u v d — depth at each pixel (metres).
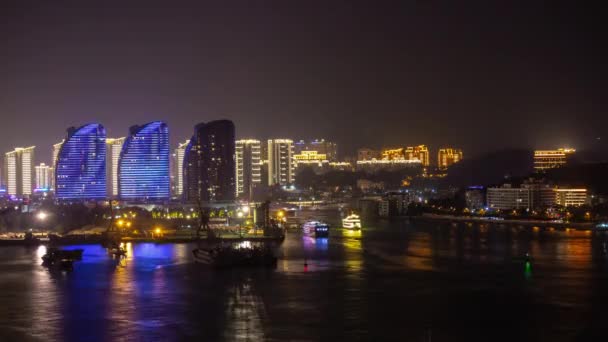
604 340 153.38
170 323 169.38
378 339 154.25
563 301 193.12
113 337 157.62
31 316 178.25
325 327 164.25
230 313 179.50
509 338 154.88
